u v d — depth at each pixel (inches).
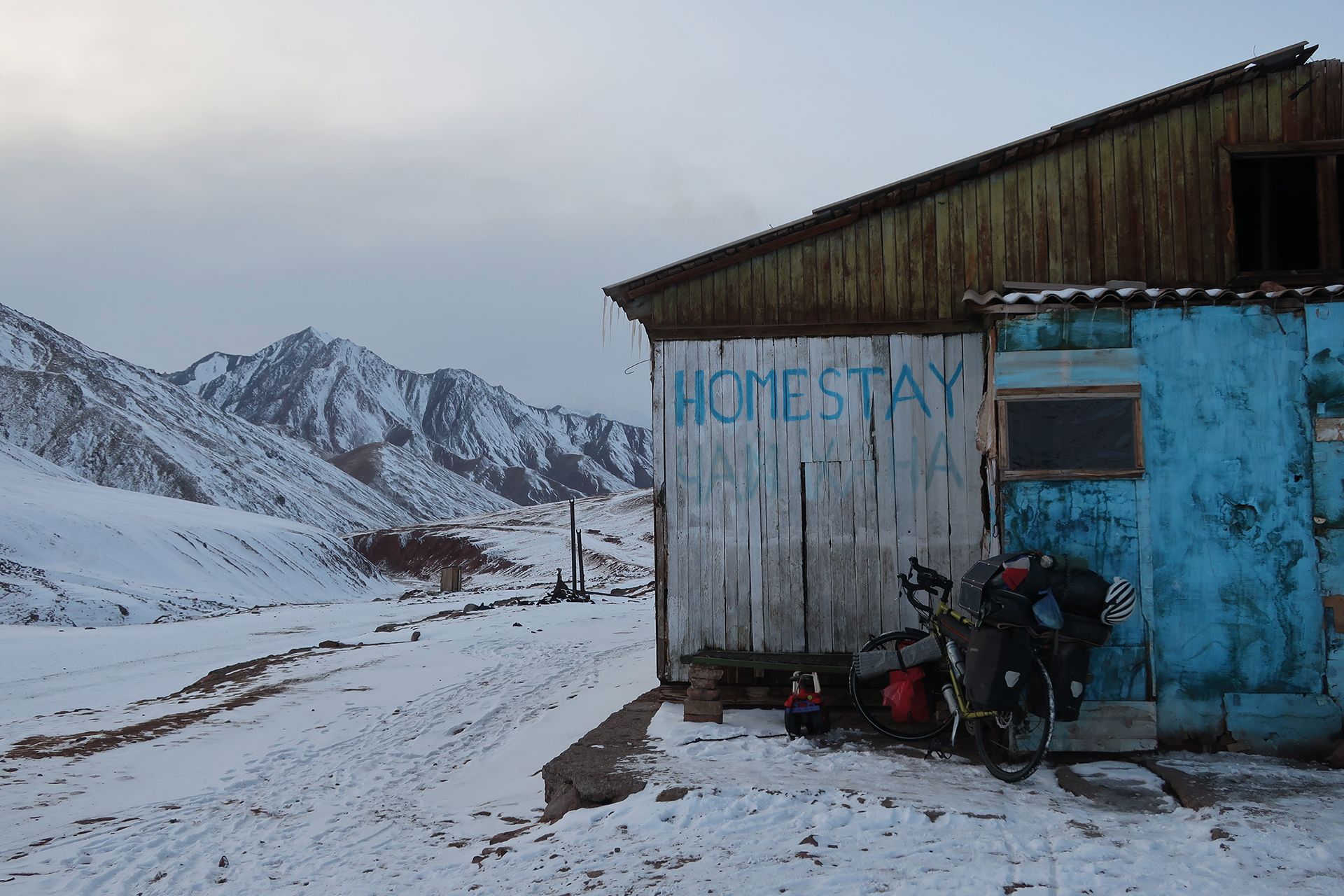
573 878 192.7
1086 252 330.3
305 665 737.0
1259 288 314.5
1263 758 263.1
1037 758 244.1
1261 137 326.6
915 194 337.4
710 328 346.9
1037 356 283.3
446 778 348.2
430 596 2600.9
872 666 297.9
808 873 183.3
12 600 1951.3
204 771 375.6
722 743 290.5
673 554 346.0
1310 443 274.7
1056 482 279.1
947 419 335.0
